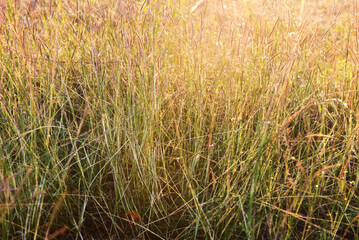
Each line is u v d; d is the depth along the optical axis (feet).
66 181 6.19
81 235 5.26
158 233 5.53
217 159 6.91
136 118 6.71
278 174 6.08
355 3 9.09
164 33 8.69
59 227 5.41
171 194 6.25
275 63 8.30
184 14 11.09
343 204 5.51
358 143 6.34
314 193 5.57
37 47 7.65
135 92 7.07
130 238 5.40
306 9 9.75
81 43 8.33
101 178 6.11
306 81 8.09
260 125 6.31
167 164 6.83
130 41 7.68
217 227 5.41
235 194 5.43
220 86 8.09
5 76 7.54
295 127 7.84
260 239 5.47
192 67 8.32
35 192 5.11
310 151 7.08
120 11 8.71
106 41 8.25
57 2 9.35
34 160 5.65
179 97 8.02
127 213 5.56
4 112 6.34
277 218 5.48
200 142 6.55
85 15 8.98
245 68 8.63
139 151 6.06
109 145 6.58
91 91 7.14
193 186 5.97
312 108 8.41
